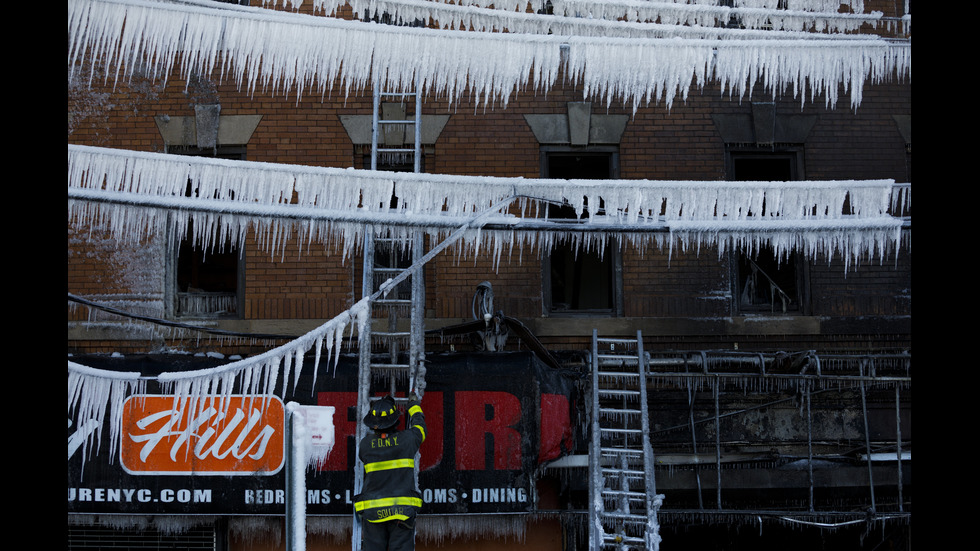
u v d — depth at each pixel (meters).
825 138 9.77
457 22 7.52
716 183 6.93
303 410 8.38
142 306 9.33
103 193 6.70
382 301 8.18
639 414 9.16
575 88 9.74
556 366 8.80
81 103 9.60
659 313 9.44
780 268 9.77
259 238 9.12
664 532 9.73
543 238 7.88
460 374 8.42
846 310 9.49
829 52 7.24
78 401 8.36
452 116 9.70
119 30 6.82
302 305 9.37
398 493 7.00
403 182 6.84
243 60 7.04
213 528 8.88
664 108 9.77
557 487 9.00
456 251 9.48
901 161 9.77
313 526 8.69
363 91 9.69
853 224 6.90
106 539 9.03
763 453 9.05
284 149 9.63
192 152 9.68
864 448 9.06
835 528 9.38
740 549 9.70
